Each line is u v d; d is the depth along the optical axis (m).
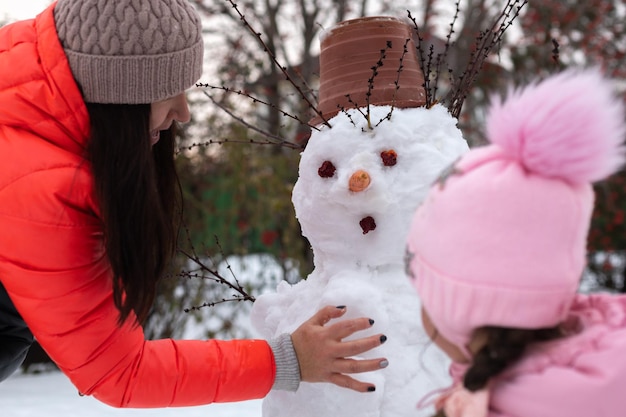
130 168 1.34
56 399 3.69
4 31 1.46
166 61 1.38
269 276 5.74
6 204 1.30
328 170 1.54
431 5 5.93
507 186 0.94
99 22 1.32
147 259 1.36
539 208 0.93
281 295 1.74
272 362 1.42
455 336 1.00
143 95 1.37
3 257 1.32
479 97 5.69
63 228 1.30
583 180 0.96
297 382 1.43
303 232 1.67
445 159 1.55
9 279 1.33
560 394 0.91
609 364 0.90
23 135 1.34
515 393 0.94
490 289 0.92
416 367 1.48
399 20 1.68
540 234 0.93
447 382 1.49
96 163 1.33
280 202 4.90
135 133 1.37
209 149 5.21
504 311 0.92
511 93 1.06
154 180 1.40
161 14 1.36
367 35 1.64
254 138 5.18
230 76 5.79
